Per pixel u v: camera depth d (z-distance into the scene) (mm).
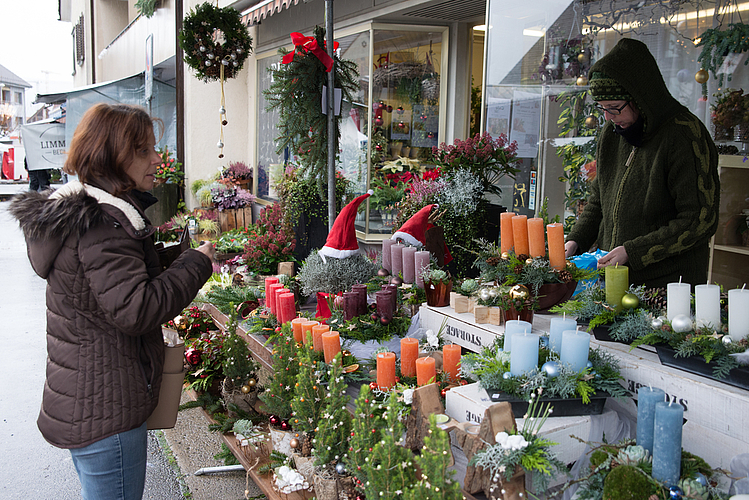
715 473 1327
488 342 1994
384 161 5680
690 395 1476
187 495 2680
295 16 6879
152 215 8117
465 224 3674
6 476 2895
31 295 6477
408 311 2600
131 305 1532
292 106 3145
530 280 1981
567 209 4039
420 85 5629
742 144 3256
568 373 1521
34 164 12062
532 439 1364
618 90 2076
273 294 2824
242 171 8266
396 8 5031
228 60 6387
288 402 2252
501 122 4047
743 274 3449
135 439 1667
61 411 1571
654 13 3506
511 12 3916
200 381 3047
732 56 3213
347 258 2979
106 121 1594
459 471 1561
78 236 1518
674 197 2127
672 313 1662
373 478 1365
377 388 1947
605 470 1339
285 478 1946
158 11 9133
